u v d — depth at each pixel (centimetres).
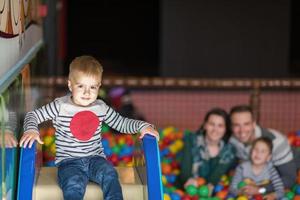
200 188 507
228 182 530
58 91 786
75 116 308
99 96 707
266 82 696
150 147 302
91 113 310
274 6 1159
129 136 679
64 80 738
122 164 578
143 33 1788
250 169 514
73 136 309
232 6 1157
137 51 1711
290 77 1188
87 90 296
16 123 333
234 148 536
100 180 303
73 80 296
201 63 1165
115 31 1789
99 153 319
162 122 870
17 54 379
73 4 1777
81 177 302
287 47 1165
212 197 506
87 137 310
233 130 532
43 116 307
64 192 298
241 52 1164
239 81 693
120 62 1523
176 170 580
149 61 1541
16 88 333
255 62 1167
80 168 307
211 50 1163
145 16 1797
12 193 314
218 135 527
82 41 1766
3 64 309
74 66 297
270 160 520
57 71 805
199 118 893
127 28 1794
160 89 1037
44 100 617
